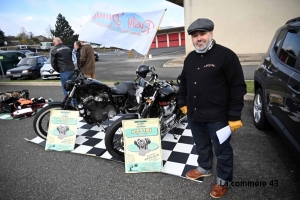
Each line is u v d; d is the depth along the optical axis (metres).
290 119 2.20
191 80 1.98
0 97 5.15
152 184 2.43
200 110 1.99
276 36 3.26
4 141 3.72
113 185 2.45
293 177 2.35
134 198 2.24
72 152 3.17
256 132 3.39
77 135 3.70
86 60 6.11
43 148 3.39
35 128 3.41
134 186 2.42
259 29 12.59
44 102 5.46
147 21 4.54
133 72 10.87
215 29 13.41
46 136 3.53
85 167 2.83
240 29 12.94
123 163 2.88
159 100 3.11
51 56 5.07
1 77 13.04
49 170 2.81
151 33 4.57
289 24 2.95
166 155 2.96
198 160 2.44
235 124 1.86
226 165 2.09
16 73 10.59
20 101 5.07
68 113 3.29
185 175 2.51
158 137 2.66
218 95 1.89
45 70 10.07
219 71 1.82
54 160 3.04
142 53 4.67
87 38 4.66
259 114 3.38
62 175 2.69
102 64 16.75
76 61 6.51
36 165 2.93
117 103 3.55
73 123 3.26
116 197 2.27
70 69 5.15
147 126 2.66
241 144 3.08
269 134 3.30
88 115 3.38
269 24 12.34
